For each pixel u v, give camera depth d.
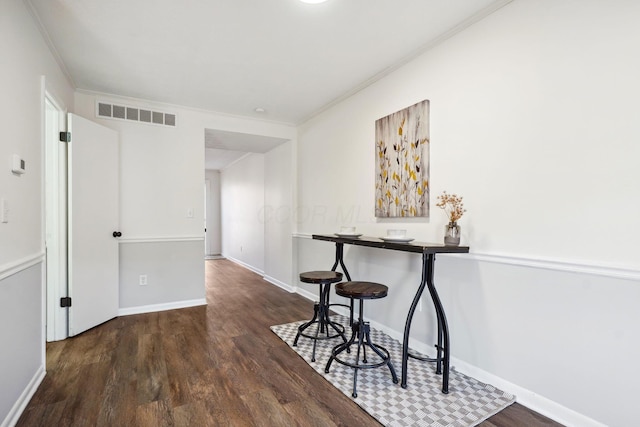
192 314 3.38
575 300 1.57
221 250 8.30
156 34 2.20
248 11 1.94
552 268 1.65
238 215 6.84
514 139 1.83
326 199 3.68
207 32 2.17
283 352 2.44
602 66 1.49
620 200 1.43
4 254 1.50
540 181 1.71
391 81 2.74
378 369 2.17
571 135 1.59
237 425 1.59
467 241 2.08
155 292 3.51
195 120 3.72
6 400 1.51
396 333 2.67
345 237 2.58
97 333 2.80
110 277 3.15
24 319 1.73
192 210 3.70
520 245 1.80
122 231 3.34
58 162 2.67
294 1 1.85
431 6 1.91
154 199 3.50
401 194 2.59
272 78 2.90
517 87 1.81
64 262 2.69
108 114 3.27
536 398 1.72
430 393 1.87
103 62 2.59
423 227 2.42
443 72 2.26
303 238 4.18
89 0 1.83
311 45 2.35
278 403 1.78
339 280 2.46
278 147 4.75
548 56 1.68
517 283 1.81
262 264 5.55
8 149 1.55
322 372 2.12
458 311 2.13
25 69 1.78
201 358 2.32
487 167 1.97
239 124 3.99
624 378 1.42
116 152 3.22
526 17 1.77
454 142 2.17
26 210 1.77
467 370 2.07
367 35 2.21
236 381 2.01
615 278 1.44
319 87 3.10
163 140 3.55
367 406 1.74
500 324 1.89
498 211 1.91
